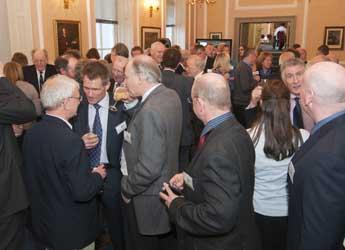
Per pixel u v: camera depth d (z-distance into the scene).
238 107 4.62
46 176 1.68
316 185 1.11
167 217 1.90
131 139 1.82
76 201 1.74
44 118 1.71
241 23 9.67
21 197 1.73
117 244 2.29
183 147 3.29
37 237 1.83
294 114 2.04
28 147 1.71
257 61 5.49
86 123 2.13
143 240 2.01
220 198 1.20
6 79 1.66
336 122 1.17
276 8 9.20
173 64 3.36
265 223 1.69
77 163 1.64
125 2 7.56
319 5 8.75
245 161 1.31
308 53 9.06
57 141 1.63
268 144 1.60
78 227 1.77
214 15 9.93
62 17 5.90
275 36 9.28
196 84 1.41
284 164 1.61
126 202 1.96
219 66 4.94
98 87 2.02
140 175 1.74
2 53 5.41
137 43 7.88
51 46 5.76
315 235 1.11
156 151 1.73
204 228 1.25
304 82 1.25
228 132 1.32
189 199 1.40
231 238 1.33
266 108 1.63
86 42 6.41
